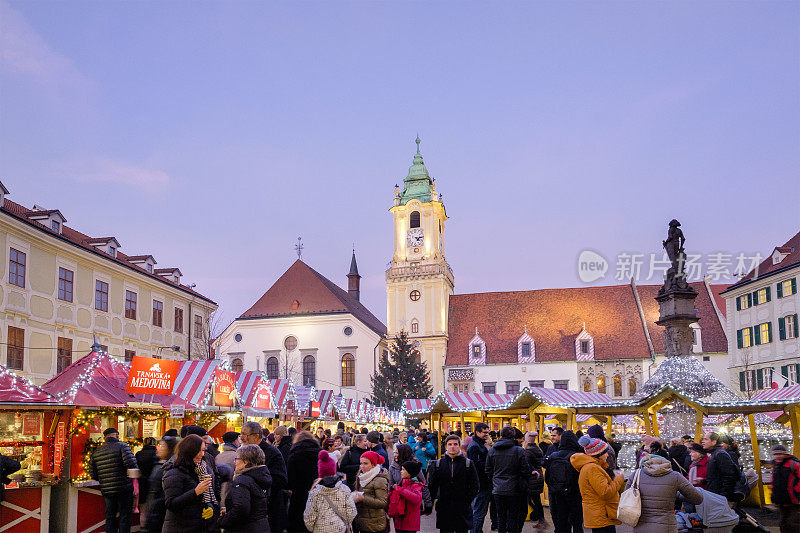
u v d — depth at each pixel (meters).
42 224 37.78
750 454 23.80
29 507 15.45
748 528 15.76
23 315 34.62
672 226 30.23
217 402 21.56
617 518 9.75
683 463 15.91
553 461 13.68
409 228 88.06
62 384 17.09
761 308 57.72
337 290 93.94
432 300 85.19
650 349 80.19
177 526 9.06
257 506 9.16
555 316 85.94
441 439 28.98
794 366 52.84
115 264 42.84
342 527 9.28
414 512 10.66
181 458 9.30
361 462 10.55
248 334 83.25
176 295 51.50
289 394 31.56
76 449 16.39
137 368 16.81
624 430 30.09
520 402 24.55
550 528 16.86
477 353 84.06
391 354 79.88
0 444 16.11
